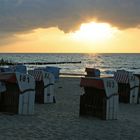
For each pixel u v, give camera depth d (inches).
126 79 682.2
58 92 819.4
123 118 489.1
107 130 395.5
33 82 468.8
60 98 700.0
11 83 468.4
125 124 441.1
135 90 686.5
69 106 584.7
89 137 354.0
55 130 376.5
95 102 476.4
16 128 371.9
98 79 466.0
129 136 371.6
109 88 459.8
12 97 469.1
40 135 346.0
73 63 4889.3
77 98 705.0
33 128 378.3
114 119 470.9
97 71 1278.3
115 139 353.7
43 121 426.0
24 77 462.6
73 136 352.8
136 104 674.2
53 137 341.7
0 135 333.1
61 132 368.2
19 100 459.8
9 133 345.1
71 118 462.3
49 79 615.5
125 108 608.4
